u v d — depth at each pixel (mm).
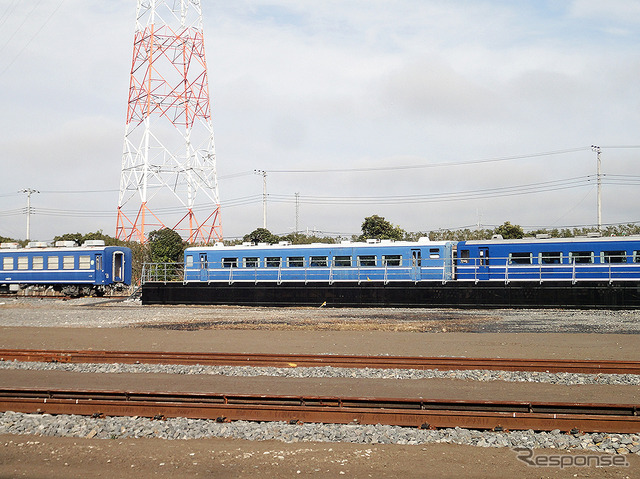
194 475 9414
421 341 24219
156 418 12414
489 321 30438
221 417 12266
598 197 61875
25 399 13227
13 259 50969
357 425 11930
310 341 24453
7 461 10039
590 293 35406
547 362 17906
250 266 43125
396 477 9320
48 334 27797
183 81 65000
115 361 19734
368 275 40438
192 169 66000
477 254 39406
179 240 62375
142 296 42875
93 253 49406
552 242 37812
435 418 11977
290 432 11422
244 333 27031
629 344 23203
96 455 10312
